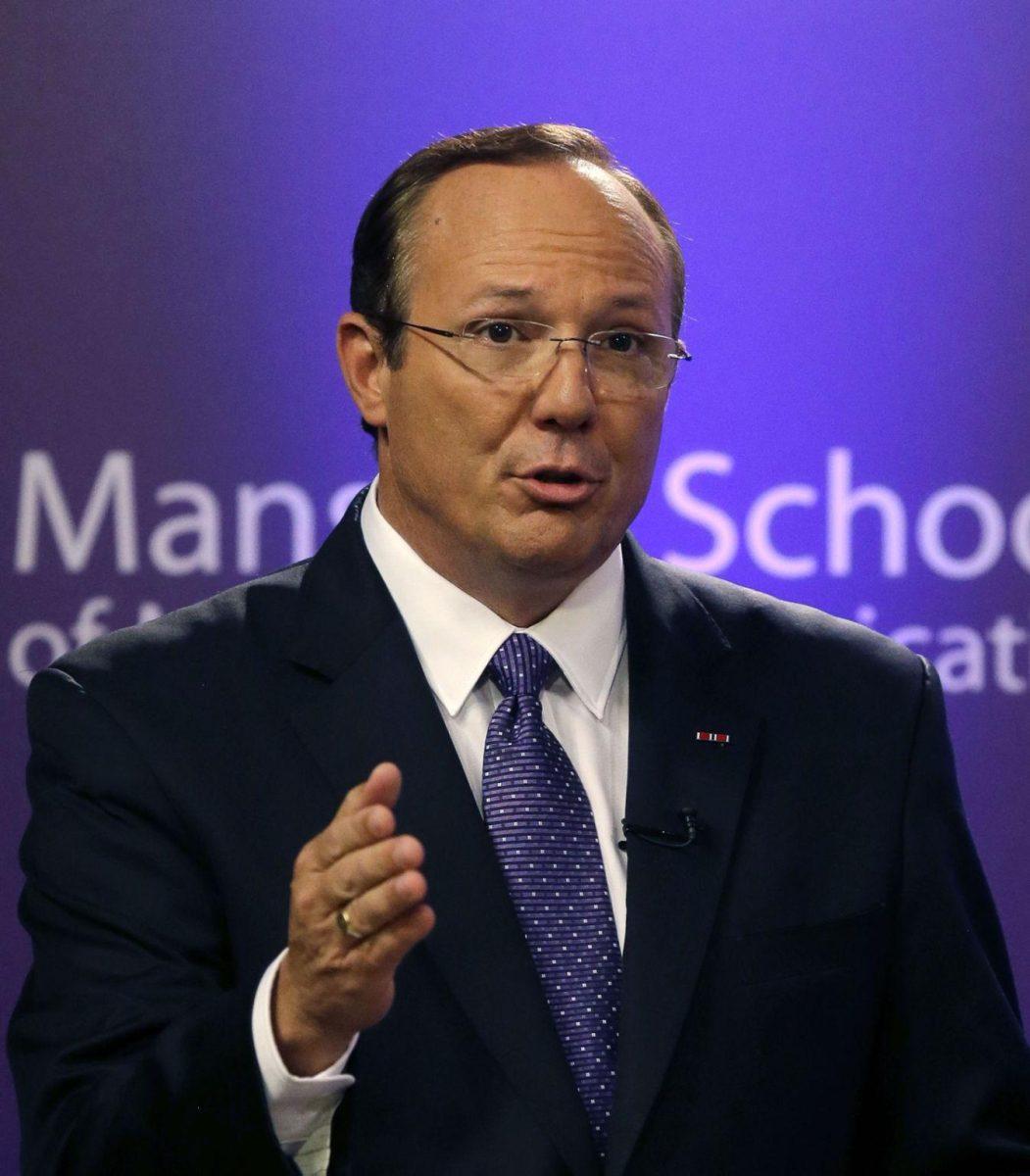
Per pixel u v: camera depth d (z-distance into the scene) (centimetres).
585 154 719
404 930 531
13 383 1180
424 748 688
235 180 1200
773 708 741
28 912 695
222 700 706
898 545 1245
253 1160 576
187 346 1196
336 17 1205
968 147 1250
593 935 667
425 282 698
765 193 1239
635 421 690
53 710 711
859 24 1243
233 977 667
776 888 696
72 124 1188
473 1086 637
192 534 1194
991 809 1255
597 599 725
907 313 1247
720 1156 652
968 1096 708
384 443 753
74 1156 604
